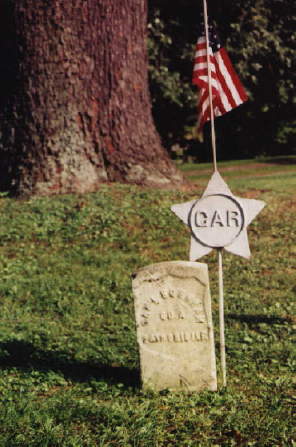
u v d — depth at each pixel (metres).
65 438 6.71
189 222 7.72
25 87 18.14
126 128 18.73
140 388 7.93
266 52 28.86
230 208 7.68
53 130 18.12
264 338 9.88
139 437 6.74
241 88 8.15
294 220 16.47
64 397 7.70
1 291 12.66
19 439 6.70
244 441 6.68
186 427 6.94
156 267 7.65
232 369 8.73
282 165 26.88
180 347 7.75
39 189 17.92
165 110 29.30
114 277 13.33
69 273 13.70
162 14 27.88
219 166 27.88
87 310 11.63
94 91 18.39
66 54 18.06
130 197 17.58
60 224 16.17
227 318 10.95
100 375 8.59
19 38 18.05
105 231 15.80
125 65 18.70
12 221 16.30
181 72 28.66
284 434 6.74
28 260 14.48
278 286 12.56
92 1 18.20
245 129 31.94
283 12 29.50
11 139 18.33
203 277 7.63
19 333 10.34
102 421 7.11
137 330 7.75
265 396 7.70
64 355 9.34
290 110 31.73
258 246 14.94
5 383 8.27
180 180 19.09
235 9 28.08
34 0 17.88
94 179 18.31
